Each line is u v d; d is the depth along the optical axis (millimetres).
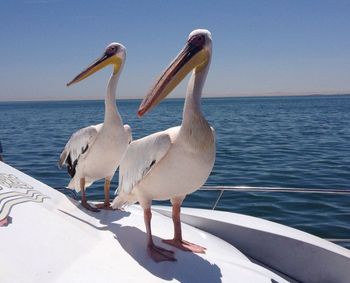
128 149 1778
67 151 2375
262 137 12727
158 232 1876
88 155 2225
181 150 1581
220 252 1828
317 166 7086
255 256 2094
